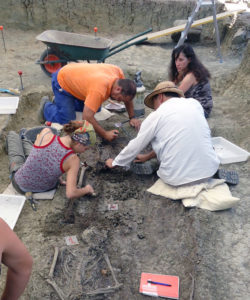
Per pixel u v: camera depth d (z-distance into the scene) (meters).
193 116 2.70
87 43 4.84
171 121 2.68
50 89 4.93
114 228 2.75
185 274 2.34
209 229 2.53
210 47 6.68
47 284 2.22
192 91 3.80
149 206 2.90
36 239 2.57
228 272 2.27
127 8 7.46
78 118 4.03
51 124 4.02
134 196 3.08
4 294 1.38
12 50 6.39
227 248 2.42
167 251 2.54
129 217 2.85
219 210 2.68
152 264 2.47
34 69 5.59
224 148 3.55
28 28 7.43
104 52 4.73
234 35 6.14
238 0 7.43
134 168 3.24
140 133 2.80
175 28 6.46
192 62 3.62
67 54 4.72
